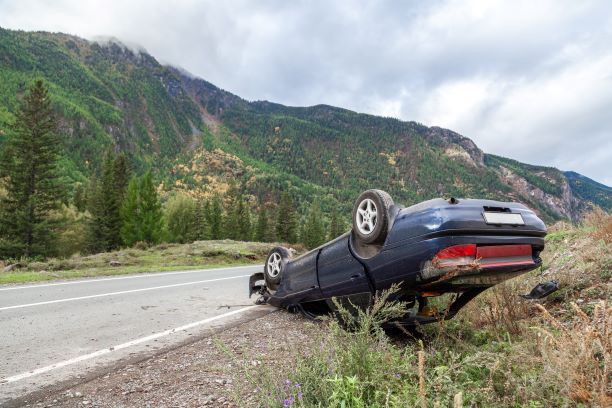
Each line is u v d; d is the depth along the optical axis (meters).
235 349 4.02
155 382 3.13
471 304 4.59
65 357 3.82
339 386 2.17
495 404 2.30
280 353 3.65
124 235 44.41
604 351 2.17
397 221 3.57
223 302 7.17
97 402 2.76
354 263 4.10
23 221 34.53
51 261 16.86
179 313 6.08
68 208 49.56
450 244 3.14
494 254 3.25
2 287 8.87
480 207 3.32
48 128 37.03
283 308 6.02
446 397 2.19
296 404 2.21
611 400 1.95
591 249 5.59
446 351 3.19
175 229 71.81
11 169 35.53
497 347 3.31
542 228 3.62
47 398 2.84
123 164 55.09
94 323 5.31
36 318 5.56
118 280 10.80
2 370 3.44
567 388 2.12
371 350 2.94
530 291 4.75
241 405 2.33
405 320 3.77
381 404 2.33
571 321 3.74
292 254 5.95
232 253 23.25
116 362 3.66
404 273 3.46
